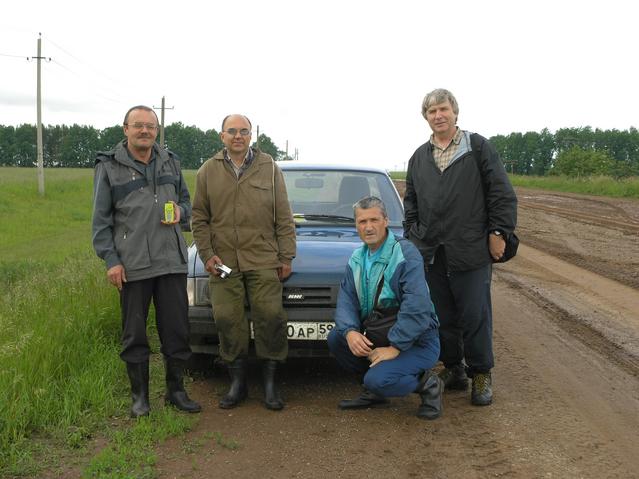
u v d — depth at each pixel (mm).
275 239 4344
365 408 4352
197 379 4934
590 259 11609
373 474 3365
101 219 3963
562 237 14844
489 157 4180
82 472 3314
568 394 4699
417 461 3531
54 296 6203
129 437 3725
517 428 4039
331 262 4535
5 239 18750
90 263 8203
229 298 4242
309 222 5434
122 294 4051
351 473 3371
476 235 4238
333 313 4352
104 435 3775
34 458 3459
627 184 31641
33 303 6129
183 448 3637
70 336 5039
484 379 4449
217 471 3367
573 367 5363
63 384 4363
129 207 3969
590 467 3496
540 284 9234
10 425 3656
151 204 4012
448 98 4207
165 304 4141
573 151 60781
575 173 56188
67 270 7840
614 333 6504
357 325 4141
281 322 4250
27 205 27750
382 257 4109
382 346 4145
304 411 4281
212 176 4273
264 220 4262
